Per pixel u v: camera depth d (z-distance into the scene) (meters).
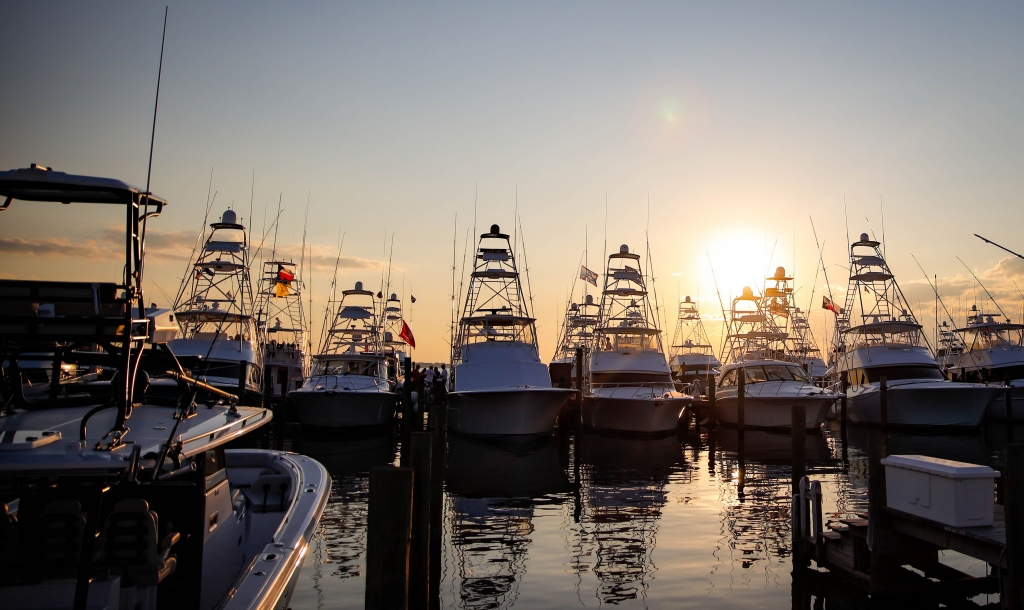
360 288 40.50
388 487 6.44
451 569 11.61
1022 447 7.75
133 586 5.38
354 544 12.74
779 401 32.19
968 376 39.88
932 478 8.96
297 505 9.04
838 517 14.58
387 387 33.06
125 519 5.33
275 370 40.41
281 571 6.92
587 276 38.03
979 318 41.53
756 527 14.37
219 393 8.42
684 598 10.17
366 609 6.36
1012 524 7.70
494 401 27.50
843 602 9.94
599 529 14.30
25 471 5.30
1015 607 7.63
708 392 35.00
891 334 36.09
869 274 36.78
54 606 5.23
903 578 9.80
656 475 21.33
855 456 25.42
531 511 16.14
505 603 10.03
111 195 6.25
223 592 7.15
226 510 7.41
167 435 6.59
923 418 32.25
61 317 5.54
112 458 5.57
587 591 10.51
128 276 6.23
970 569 11.11
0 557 5.27
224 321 31.28
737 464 23.56
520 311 31.50
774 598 10.16
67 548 5.27
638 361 33.97
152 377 7.88
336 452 26.48
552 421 28.98
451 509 16.44
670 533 13.91
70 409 7.39
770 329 40.56
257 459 11.77
